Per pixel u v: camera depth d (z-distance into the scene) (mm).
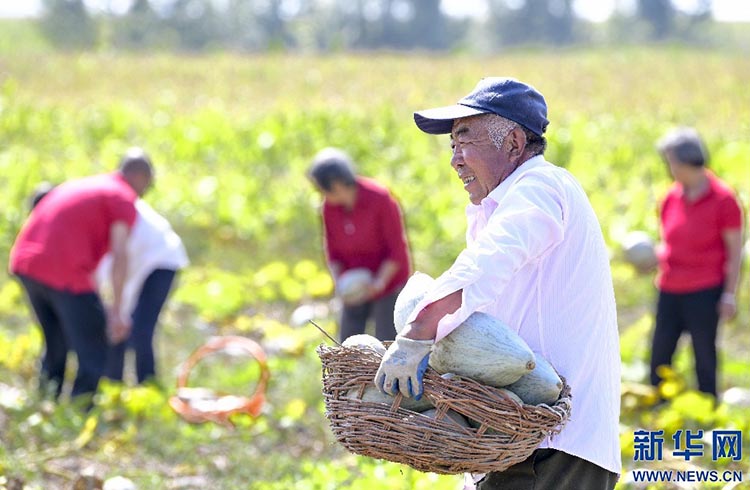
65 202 18922
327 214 18297
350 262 18422
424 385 8414
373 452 8547
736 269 19062
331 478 15344
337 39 160875
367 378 8609
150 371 20469
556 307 8977
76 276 18688
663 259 19766
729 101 68062
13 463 16406
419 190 35906
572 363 8992
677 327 19734
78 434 18141
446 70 92625
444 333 8398
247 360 23547
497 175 9055
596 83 81250
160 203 34969
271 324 25188
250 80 83875
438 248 31672
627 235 31578
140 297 20578
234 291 27484
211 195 35500
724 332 26312
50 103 61000
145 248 20531
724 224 18922
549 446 8945
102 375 19172
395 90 74875
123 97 68875
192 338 25234
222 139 44938
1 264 30047
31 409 18641
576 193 8992
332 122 49250
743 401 20109
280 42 124250
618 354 9367
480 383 8469
